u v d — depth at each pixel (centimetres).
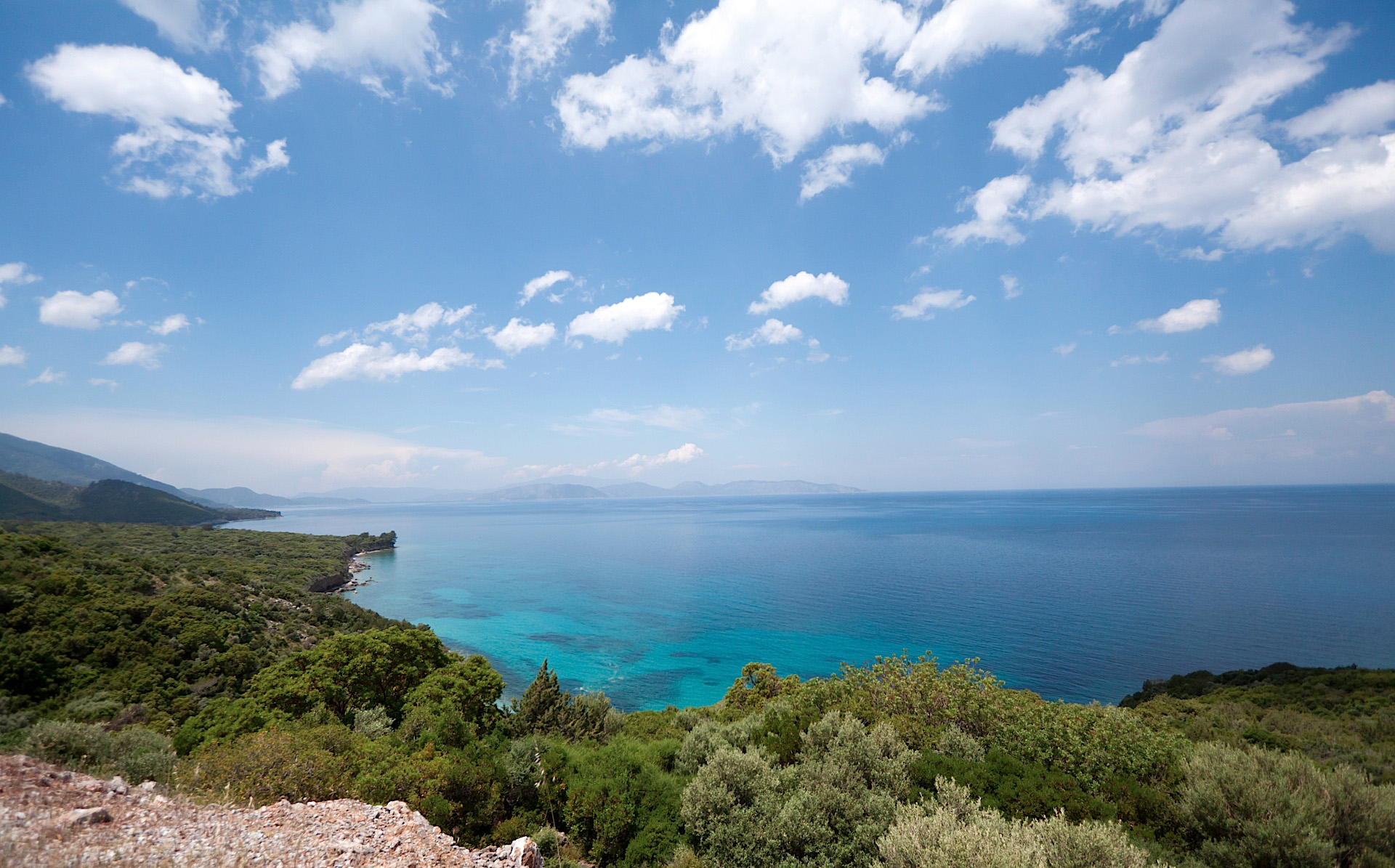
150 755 1513
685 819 1781
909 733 2189
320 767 1564
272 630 7219
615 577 14525
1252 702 4406
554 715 3111
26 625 4988
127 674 4816
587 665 7438
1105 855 1066
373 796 1600
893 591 11225
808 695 2756
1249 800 1346
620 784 1959
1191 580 11712
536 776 2064
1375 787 1309
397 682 3628
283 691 3222
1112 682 6312
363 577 15400
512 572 15862
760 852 1520
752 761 1802
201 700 4756
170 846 814
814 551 18000
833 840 1511
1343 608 9250
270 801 1397
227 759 1490
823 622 9219
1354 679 4553
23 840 716
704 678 6938
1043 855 1062
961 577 12438
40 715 3947
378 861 973
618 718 3678
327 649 3625
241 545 16162
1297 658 6888
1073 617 8919
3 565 5981
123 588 7031
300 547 17462
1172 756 1823
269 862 866
